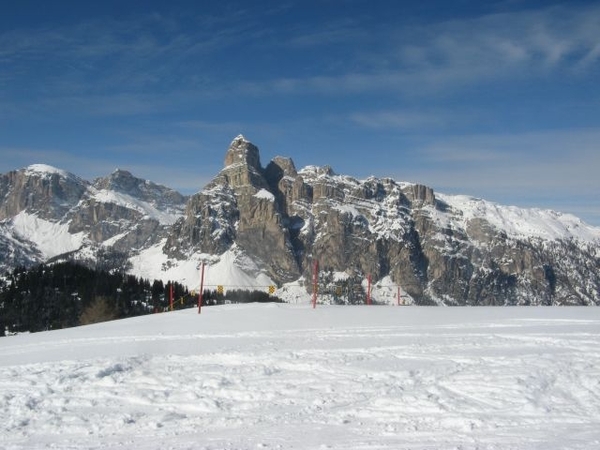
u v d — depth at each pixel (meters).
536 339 22.56
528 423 12.80
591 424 12.62
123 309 130.62
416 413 14.00
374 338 24.36
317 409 14.91
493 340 22.67
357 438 12.41
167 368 20.38
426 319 31.70
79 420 15.39
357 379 17.36
